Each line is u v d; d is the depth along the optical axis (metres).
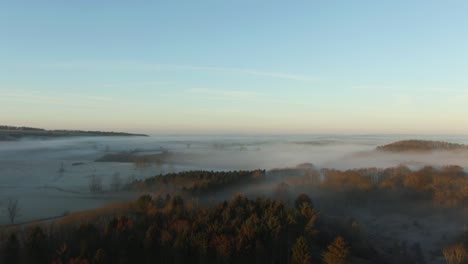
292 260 46.09
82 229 48.25
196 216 57.47
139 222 54.28
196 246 45.72
